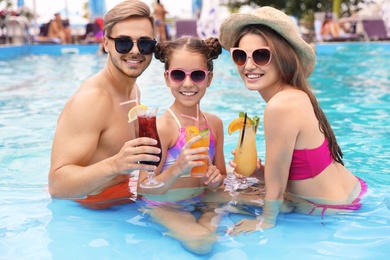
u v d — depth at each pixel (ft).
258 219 9.09
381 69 33.50
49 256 7.63
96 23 58.54
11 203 10.05
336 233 8.46
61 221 9.07
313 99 10.18
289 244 8.03
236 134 16.78
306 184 9.96
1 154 14.26
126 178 11.52
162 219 9.09
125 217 9.24
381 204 9.85
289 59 9.82
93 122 10.02
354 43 52.34
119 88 10.90
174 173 9.57
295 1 85.81
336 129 17.12
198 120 10.77
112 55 10.45
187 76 10.23
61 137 10.07
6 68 37.37
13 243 8.11
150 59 10.80
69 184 9.75
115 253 7.73
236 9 90.63
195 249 7.84
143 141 8.91
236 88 26.96
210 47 10.77
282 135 9.52
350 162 13.23
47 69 36.50
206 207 9.71
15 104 22.47
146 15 10.51
